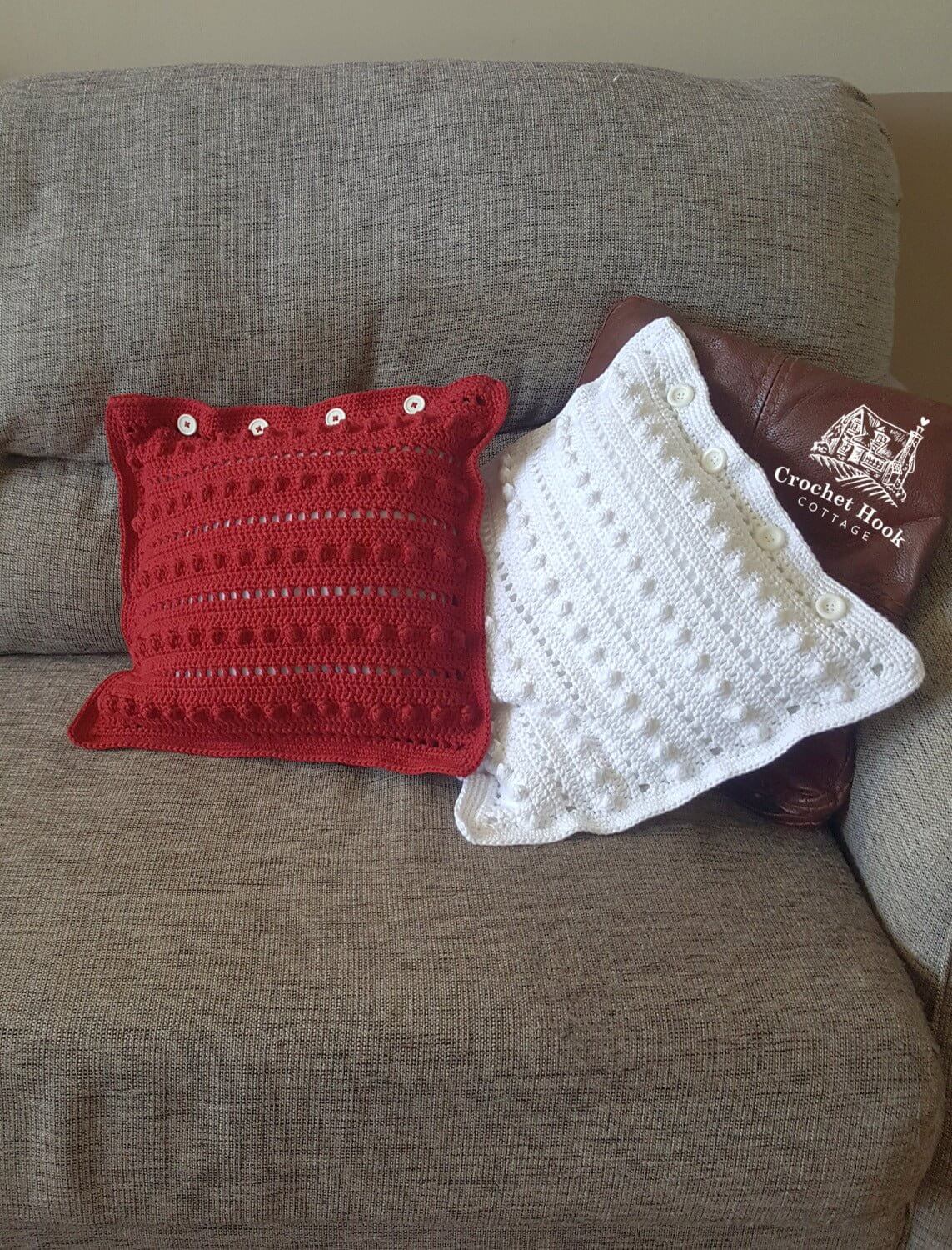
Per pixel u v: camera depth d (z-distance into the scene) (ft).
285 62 4.34
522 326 3.39
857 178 3.38
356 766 3.17
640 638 2.84
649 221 3.30
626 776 2.91
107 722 3.23
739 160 3.31
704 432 2.94
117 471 3.43
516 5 4.21
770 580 2.76
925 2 4.20
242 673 3.05
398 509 3.10
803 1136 2.32
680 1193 2.37
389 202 3.31
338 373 3.46
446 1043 2.29
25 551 3.57
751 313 3.38
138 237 3.34
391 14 4.23
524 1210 2.40
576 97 3.29
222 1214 2.41
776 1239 2.56
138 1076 2.28
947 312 4.65
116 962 2.41
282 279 3.35
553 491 3.08
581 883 2.69
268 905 2.59
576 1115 2.30
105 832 2.80
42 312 3.38
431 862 2.76
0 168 3.34
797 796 2.95
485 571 3.15
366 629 3.01
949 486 2.81
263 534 3.10
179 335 3.38
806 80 3.48
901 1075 2.31
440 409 3.25
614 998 2.37
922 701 2.67
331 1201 2.38
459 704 3.03
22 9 4.18
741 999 2.38
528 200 3.29
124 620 3.48
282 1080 2.28
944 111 4.26
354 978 2.39
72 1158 2.32
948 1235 2.61
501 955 2.46
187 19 4.22
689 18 4.25
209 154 3.31
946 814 2.47
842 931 2.58
